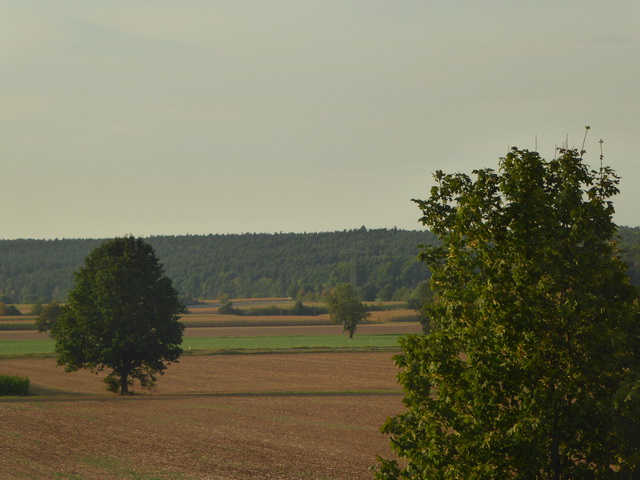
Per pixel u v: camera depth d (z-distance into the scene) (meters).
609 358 40.06
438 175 45.97
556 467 41.47
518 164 44.12
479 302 42.19
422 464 43.59
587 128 42.88
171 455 113.12
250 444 123.06
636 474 40.50
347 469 102.50
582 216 42.75
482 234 44.31
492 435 40.41
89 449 118.19
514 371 41.28
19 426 142.25
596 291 42.28
